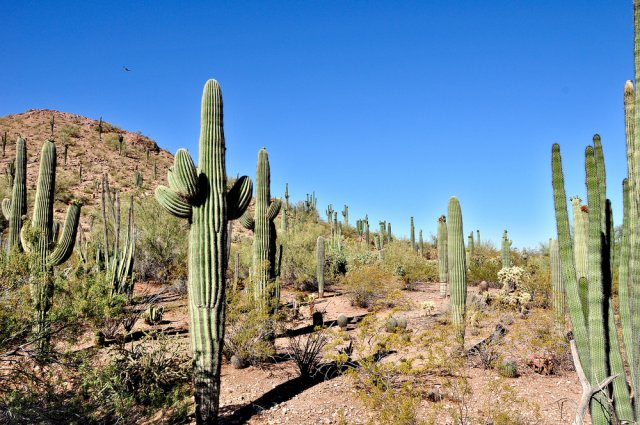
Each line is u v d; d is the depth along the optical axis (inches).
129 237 429.1
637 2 124.9
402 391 213.9
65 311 197.0
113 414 190.2
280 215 1406.3
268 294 347.9
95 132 2338.8
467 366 286.7
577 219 188.7
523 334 309.3
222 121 238.2
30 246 285.7
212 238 224.4
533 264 823.7
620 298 143.9
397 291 360.2
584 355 142.3
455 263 349.1
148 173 2004.2
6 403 159.8
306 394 257.4
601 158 152.9
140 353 236.7
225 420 227.0
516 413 204.7
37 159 1752.0
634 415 134.3
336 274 769.6
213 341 219.6
